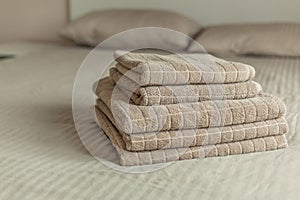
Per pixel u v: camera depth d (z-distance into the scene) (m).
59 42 2.86
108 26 2.39
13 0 2.88
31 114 1.18
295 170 0.82
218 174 0.79
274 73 1.68
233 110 0.88
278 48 2.10
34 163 0.84
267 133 0.90
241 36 2.19
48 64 1.97
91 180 0.77
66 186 0.75
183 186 0.75
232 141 0.88
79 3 2.75
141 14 2.43
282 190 0.74
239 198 0.71
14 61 2.07
